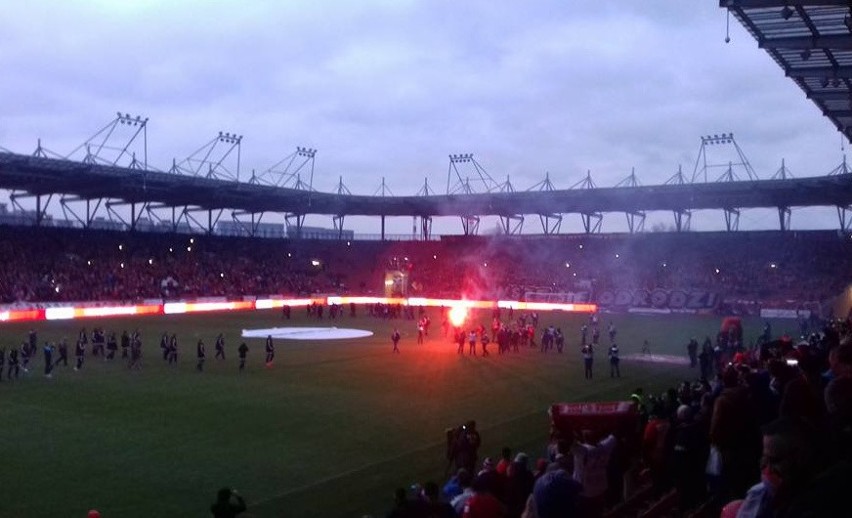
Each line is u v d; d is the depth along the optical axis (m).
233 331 72.88
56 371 47.59
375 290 126.50
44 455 26.97
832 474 4.75
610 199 110.31
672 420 16.73
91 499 22.00
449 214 132.62
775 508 5.70
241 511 15.59
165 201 116.81
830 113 35.97
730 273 107.56
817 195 99.62
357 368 49.88
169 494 22.53
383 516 19.81
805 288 98.88
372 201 126.25
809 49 26.38
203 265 112.81
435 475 24.14
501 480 11.41
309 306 96.62
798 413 7.84
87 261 100.75
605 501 14.66
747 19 24.69
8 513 20.69
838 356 8.40
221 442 29.14
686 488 13.76
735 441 10.74
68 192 103.69
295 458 26.84
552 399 38.56
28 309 80.50
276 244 129.25
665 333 75.50
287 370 48.78
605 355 58.03
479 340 65.50
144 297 96.19
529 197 114.44
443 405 37.00
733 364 21.11
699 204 111.25
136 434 30.36
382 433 30.83
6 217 124.88
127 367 49.38
